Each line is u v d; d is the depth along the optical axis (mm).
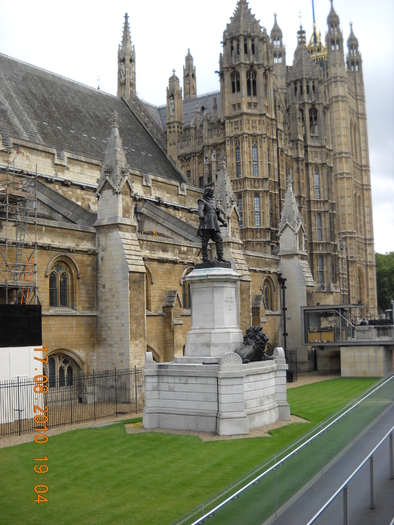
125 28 77438
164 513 16438
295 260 63812
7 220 33906
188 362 27516
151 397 27531
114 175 40938
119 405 37594
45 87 59281
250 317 53156
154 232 53281
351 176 121688
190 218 62938
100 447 24328
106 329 40125
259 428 26750
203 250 28969
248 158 68000
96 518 16188
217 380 25859
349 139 122375
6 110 50250
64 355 38875
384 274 152000
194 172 72438
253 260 59531
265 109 69438
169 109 74250
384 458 18578
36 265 35844
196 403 26500
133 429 27609
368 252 131000
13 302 35688
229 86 69125
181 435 25594
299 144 80000
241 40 68125
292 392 41906
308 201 81188
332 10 123750
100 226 40812
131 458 22312
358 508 15281
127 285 39531
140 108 74938
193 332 27922
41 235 37531
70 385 39344
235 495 11461
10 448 24781
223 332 27453
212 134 71000
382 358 52219
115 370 36281
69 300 39562
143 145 69688
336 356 61812
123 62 76750
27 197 37156
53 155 48125
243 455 22016
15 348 32594
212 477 19531
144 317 40562
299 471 14422
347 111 123000
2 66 55562
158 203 57875
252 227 67312
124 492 18359
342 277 110125
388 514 14820
